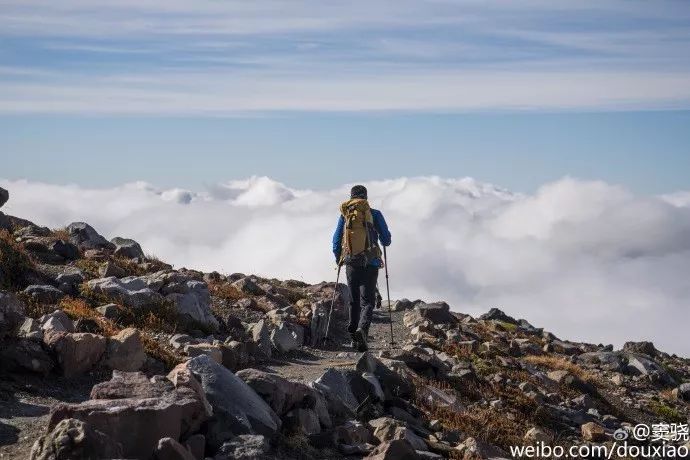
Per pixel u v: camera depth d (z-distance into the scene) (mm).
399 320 20969
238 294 17672
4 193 18391
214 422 7719
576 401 14906
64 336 9305
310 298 19828
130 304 13211
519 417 12531
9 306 10266
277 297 18594
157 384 7723
